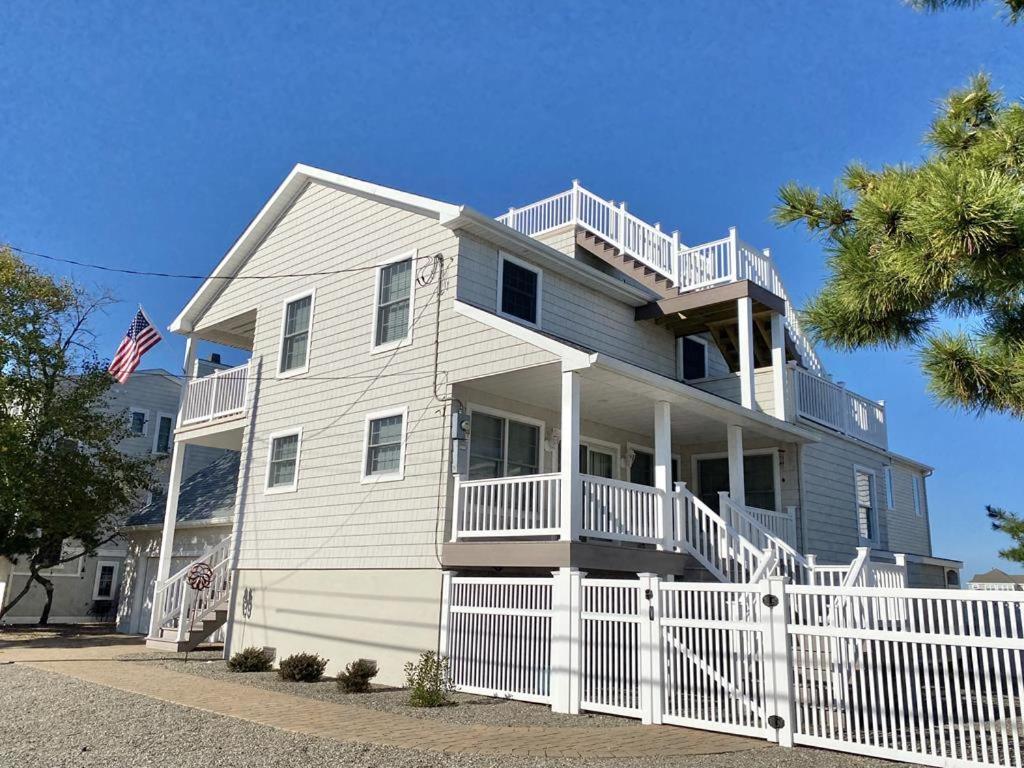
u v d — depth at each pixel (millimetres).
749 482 17016
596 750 7418
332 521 14352
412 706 10125
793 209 7492
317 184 16766
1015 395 6254
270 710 9328
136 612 22219
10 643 17734
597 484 11484
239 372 17438
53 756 6965
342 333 15312
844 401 18828
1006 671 6520
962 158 6348
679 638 8875
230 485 21953
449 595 11914
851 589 7539
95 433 22328
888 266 6344
